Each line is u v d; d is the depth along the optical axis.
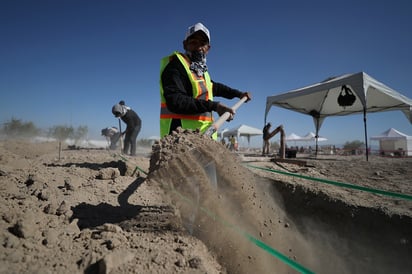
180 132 2.02
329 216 2.88
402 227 2.32
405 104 9.68
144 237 1.84
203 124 2.37
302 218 3.08
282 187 3.56
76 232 1.74
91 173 4.10
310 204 3.12
